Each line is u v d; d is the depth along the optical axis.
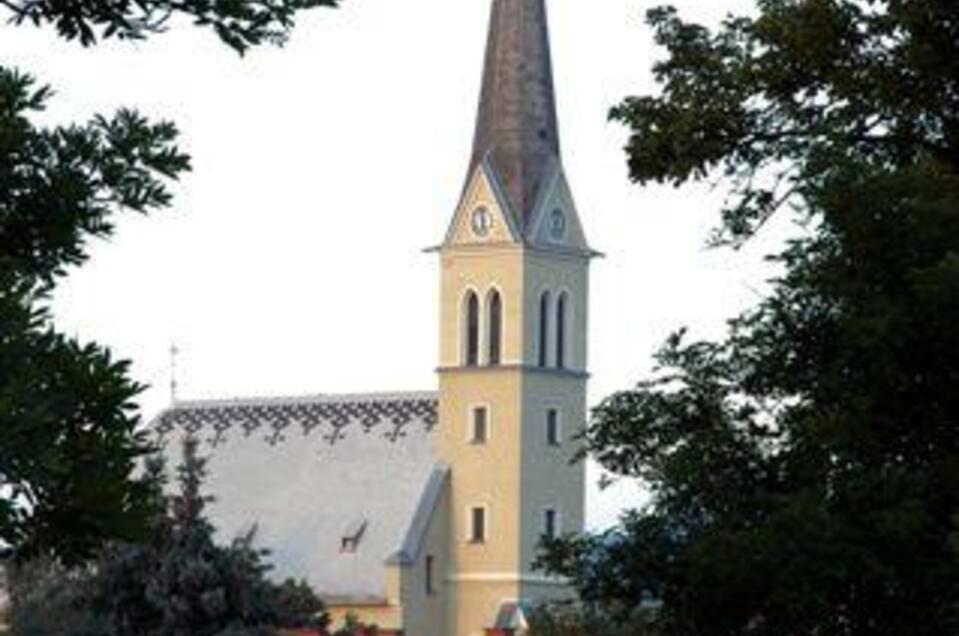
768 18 52.41
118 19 19.55
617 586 47.59
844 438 43.62
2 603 186.25
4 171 18.55
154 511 17.44
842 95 51.28
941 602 43.66
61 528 17.02
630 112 54.12
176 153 19.12
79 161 18.78
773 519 42.59
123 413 17.08
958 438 44.38
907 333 42.59
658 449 47.12
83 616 155.50
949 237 43.41
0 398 16.20
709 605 45.44
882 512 42.31
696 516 46.88
